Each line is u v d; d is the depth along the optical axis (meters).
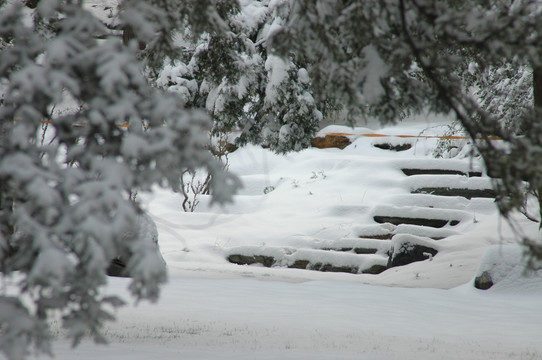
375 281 39.31
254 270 41.47
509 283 32.09
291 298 27.53
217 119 40.81
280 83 40.84
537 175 8.98
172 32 13.05
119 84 7.11
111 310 22.08
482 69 12.32
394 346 17.78
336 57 9.34
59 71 6.89
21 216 6.41
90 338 15.83
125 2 7.65
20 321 6.39
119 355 13.02
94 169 6.92
